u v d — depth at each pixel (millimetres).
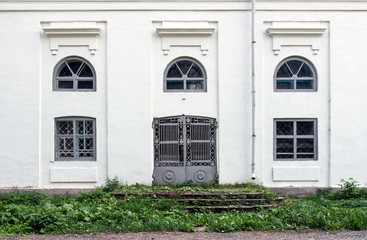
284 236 9570
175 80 14773
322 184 14633
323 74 14812
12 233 9664
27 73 14477
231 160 14508
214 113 14680
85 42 14586
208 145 14680
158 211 11586
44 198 13336
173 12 14680
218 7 14641
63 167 14445
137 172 14414
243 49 14664
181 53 14719
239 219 10711
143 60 14570
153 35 14688
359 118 14719
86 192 13695
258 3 14648
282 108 14695
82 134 14648
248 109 14594
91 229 9984
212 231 10117
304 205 11984
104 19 14570
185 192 13062
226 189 13711
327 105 14781
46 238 9328
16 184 14336
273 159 14625
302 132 14859
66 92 14570
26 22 14516
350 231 10055
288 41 14758
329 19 14750
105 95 14586
